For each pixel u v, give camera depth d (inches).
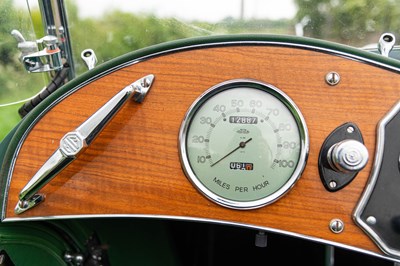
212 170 16.4
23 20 22.0
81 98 16.7
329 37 22.7
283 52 16.2
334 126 16.1
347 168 15.3
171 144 16.4
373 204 16.2
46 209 16.8
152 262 22.6
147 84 16.4
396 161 16.1
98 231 21.3
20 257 18.9
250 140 16.3
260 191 16.3
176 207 16.5
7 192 17.0
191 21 22.6
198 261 24.9
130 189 16.6
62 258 19.6
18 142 16.9
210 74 16.3
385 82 16.1
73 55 23.1
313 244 24.9
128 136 16.5
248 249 25.5
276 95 16.2
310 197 16.2
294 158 16.2
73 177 16.6
